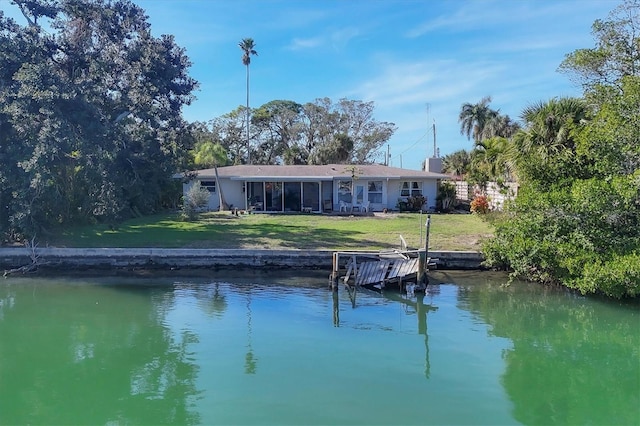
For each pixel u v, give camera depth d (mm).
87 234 20625
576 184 13516
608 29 15789
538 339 9992
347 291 14086
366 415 6684
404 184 31734
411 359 8789
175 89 25078
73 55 21328
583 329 10617
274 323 10977
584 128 15125
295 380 7836
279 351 9180
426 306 12477
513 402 7121
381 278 14219
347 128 56906
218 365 8516
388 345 9531
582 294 13219
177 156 25781
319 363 8586
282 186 31422
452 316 11617
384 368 8359
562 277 13523
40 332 10453
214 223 24750
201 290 14172
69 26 21641
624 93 13492
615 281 11602
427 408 6891
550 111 17984
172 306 12430
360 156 56188
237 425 6410
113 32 23125
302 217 27469
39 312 11930
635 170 12828
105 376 8195
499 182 23969
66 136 17062
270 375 8047
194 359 8828
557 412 6883
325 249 17578
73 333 10383
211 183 32219
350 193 31562
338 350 9258
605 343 9773
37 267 17016
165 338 10000
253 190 31562
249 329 10555
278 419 6559
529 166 15930
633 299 12648
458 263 16625
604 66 16312
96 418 6828
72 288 14406
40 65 17297
